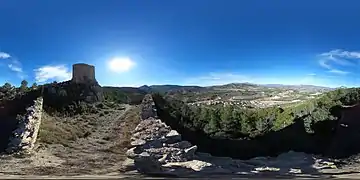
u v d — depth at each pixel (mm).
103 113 37875
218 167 25594
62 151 25438
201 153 29469
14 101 33438
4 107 32000
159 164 23953
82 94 40656
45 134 27359
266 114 37250
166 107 35781
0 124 29016
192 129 32844
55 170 21375
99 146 27750
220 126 34219
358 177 24422
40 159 23125
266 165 27906
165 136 27547
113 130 31953
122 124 33469
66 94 38656
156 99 36969
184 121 33969
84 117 35438
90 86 43500
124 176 21359
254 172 25391
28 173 20328
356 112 34281
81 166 22734
